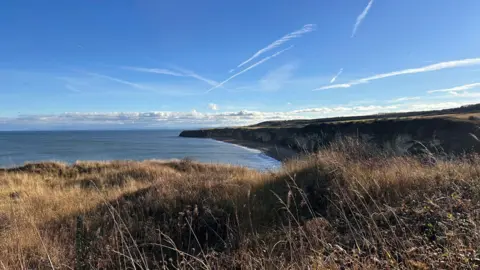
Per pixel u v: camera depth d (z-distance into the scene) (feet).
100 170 47.03
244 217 15.30
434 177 16.34
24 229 15.92
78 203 21.84
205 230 14.94
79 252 11.38
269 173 24.32
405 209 13.37
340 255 10.31
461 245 9.64
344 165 19.48
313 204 16.61
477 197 13.26
